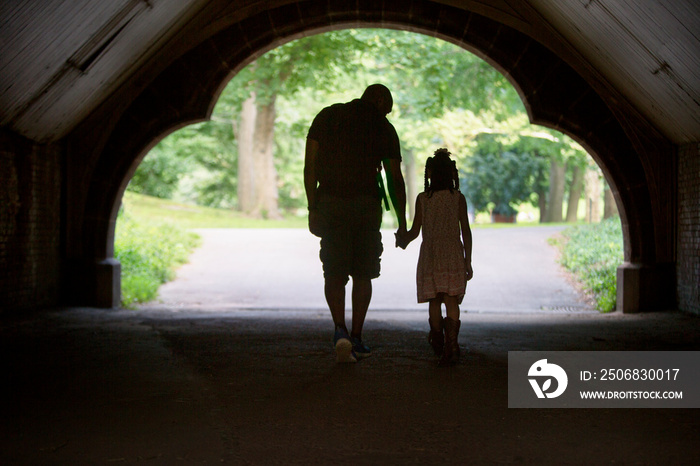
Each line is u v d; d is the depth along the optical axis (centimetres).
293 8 1131
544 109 1138
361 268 619
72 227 1148
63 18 725
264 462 333
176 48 1119
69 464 329
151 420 410
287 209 5062
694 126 959
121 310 1144
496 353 661
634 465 329
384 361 611
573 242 1903
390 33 1997
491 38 1131
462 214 608
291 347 695
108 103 1110
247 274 1731
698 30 680
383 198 636
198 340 748
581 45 1027
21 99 845
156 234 1973
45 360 615
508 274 1688
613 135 1133
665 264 1141
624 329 894
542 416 424
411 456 342
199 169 4609
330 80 2130
